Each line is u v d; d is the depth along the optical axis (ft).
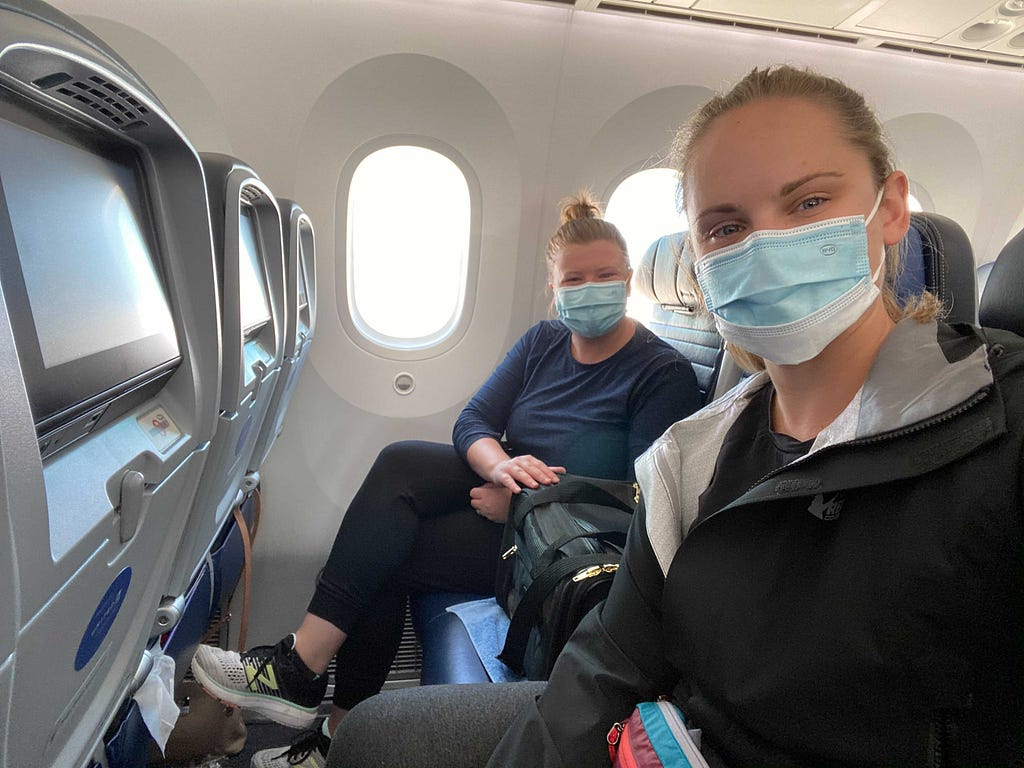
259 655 5.45
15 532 1.45
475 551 6.12
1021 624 1.79
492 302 7.82
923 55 7.69
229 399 3.32
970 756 1.92
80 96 2.04
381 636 6.04
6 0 1.42
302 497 7.98
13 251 1.73
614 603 3.00
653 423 5.68
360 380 7.86
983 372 1.93
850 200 2.48
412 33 6.55
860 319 2.54
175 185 2.73
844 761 2.07
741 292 2.55
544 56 6.86
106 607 2.38
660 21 6.95
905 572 1.91
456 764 2.80
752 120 2.50
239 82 6.54
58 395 1.80
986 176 8.72
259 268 4.76
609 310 5.90
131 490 2.24
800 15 6.68
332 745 2.97
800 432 2.63
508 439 6.70
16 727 1.91
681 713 2.58
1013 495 1.75
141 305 2.52
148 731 3.73
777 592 2.24
